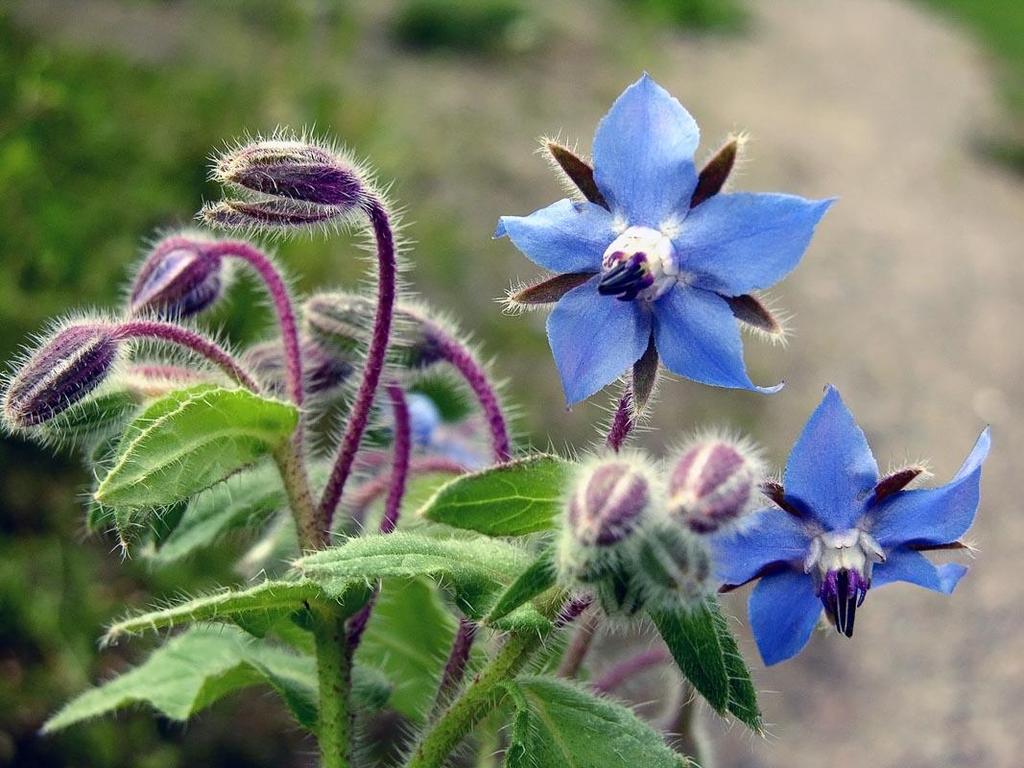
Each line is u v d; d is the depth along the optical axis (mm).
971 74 1151
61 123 437
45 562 310
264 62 561
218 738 292
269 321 360
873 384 531
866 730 360
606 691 183
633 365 151
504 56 771
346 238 426
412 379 183
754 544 149
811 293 609
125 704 198
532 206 540
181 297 179
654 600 138
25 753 275
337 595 149
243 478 180
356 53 697
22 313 344
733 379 147
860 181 767
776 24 1152
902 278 643
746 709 143
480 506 148
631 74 798
